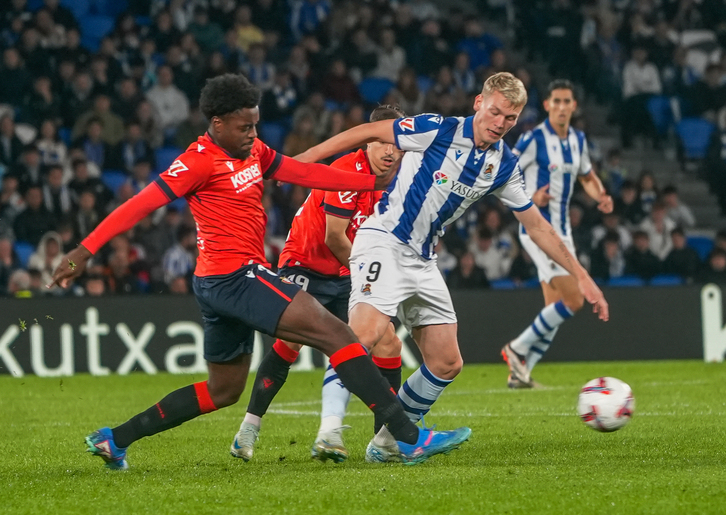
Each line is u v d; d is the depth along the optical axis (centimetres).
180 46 5900
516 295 4188
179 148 5653
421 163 1731
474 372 3872
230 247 1562
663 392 2966
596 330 4219
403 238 1734
